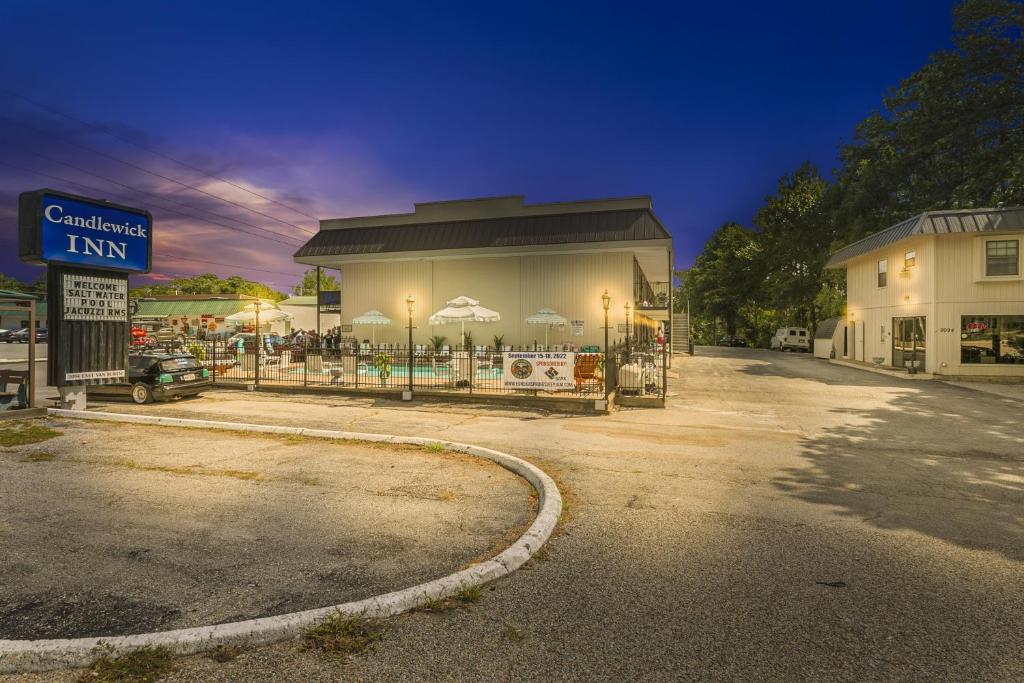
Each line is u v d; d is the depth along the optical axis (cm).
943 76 3281
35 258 1073
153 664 292
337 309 2858
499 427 1098
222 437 923
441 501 593
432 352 2008
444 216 2523
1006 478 733
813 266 4862
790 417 1262
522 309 2386
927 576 418
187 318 4616
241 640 313
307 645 314
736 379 2169
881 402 1528
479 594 381
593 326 2308
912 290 2408
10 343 3900
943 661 305
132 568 413
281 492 618
